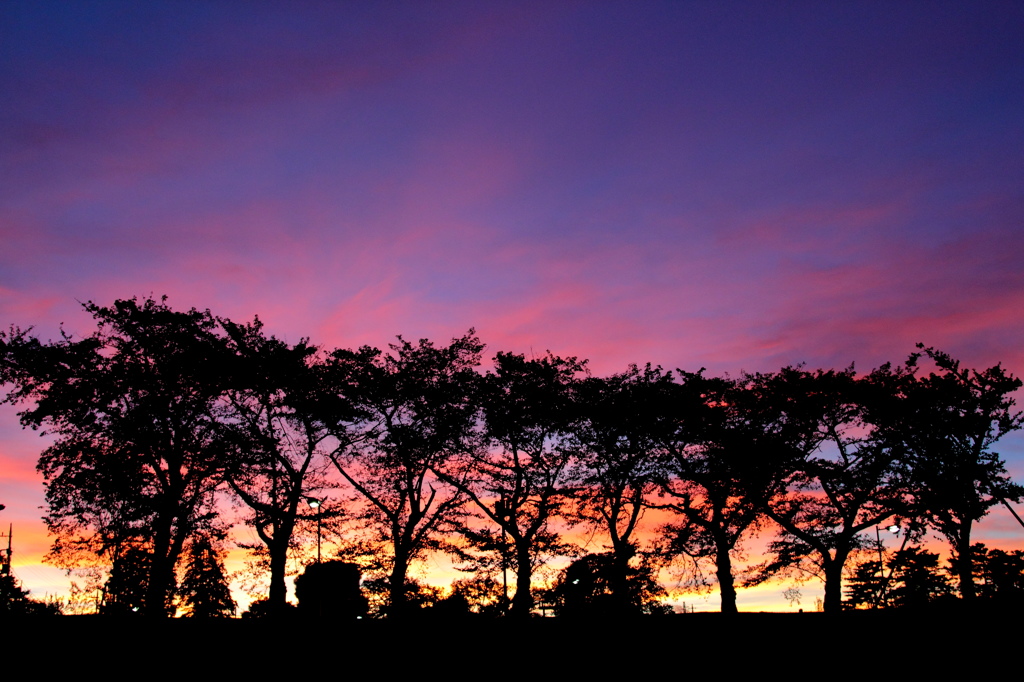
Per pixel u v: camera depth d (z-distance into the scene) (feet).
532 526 137.18
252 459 129.90
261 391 133.80
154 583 121.90
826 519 138.51
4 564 150.82
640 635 93.25
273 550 128.47
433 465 141.79
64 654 84.33
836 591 135.44
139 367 129.90
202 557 158.30
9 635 90.48
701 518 138.41
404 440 137.39
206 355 130.62
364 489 139.74
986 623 85.51
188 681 77.36
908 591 157.07
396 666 83.61
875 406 143.13
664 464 143.23
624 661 82.84
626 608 128.77
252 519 133.39
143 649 87.81
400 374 142.51
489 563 134.00
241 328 135.64
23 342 125.18
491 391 143.43
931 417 139.33
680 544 136.87
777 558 138.51
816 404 144.87
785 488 140.56
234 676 79.46
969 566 135.85
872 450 140.46
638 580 136.05
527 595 130.82
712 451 141.28
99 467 123.85
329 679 79.10
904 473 139.44
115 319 129.70
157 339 129.49
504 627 102.83
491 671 81.20
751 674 76.13
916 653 77.97
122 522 127.65
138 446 126.52
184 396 130.21
